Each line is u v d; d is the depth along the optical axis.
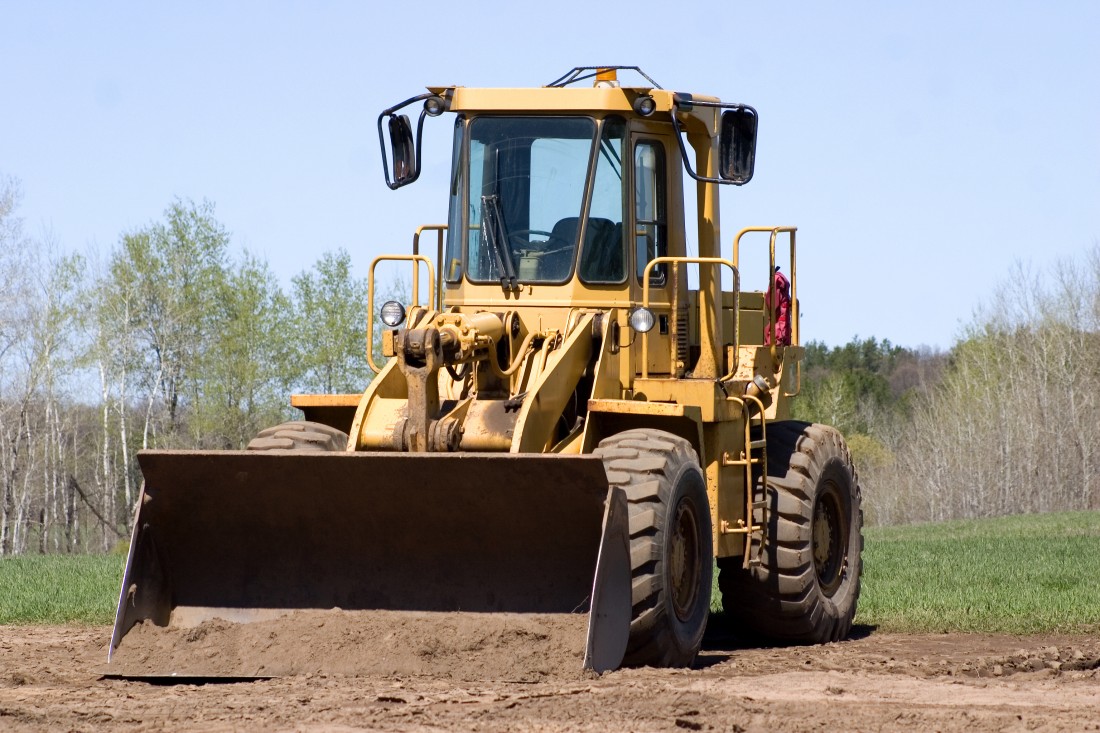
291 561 23.02
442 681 20.30
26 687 20.75
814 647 28.48
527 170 25.59
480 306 25.28
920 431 153.00
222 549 23.20
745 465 27.14
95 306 120.75
